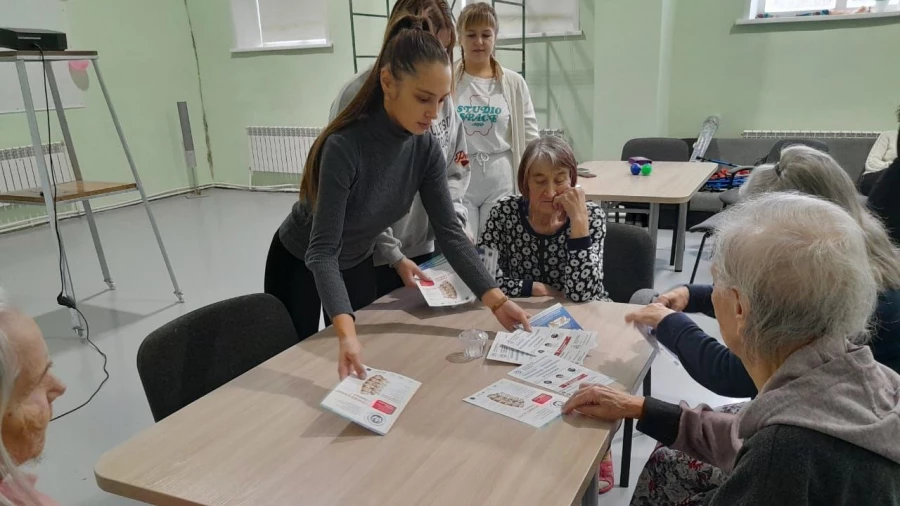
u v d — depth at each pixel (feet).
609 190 10.34
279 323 5.38
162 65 22.77
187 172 24.14
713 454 3.68
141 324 11.25
